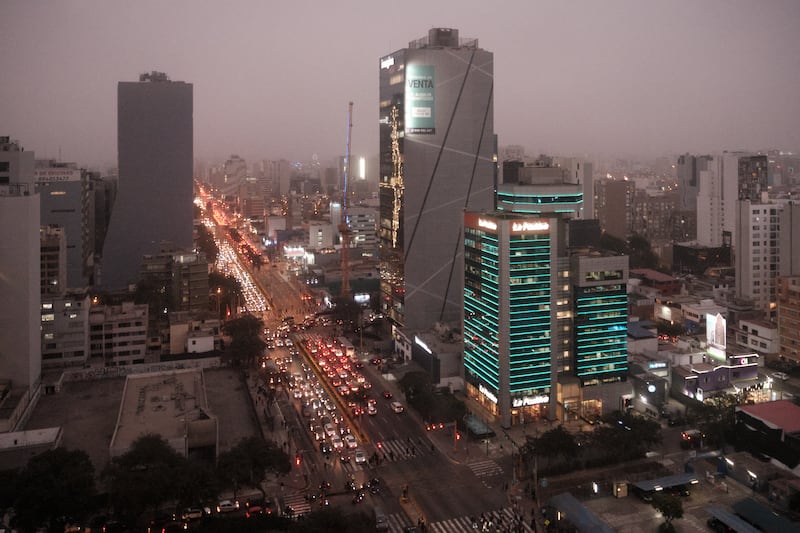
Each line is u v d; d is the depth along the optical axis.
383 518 147.12
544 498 157.50
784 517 145.25
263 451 159.25
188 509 152.38
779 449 170.25
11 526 141.62
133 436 165.50
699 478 167.12
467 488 165.00
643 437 176.50
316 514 136.00
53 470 145.25
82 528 146.12
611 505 155.12
